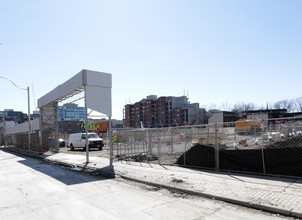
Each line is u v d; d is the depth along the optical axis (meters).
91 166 12.69
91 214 5.34
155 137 15.01
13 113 128.75
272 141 9.77
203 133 12.84
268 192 6.17
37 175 10.86
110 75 15.88
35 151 26.06
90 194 7.13
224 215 5.05
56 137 23.70
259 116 69.38
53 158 17.97
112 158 14.96
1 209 5.91
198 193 6.62
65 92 17.73
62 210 5.70
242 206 5.62
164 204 5.93
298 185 6.68
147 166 11.47
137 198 6.55
